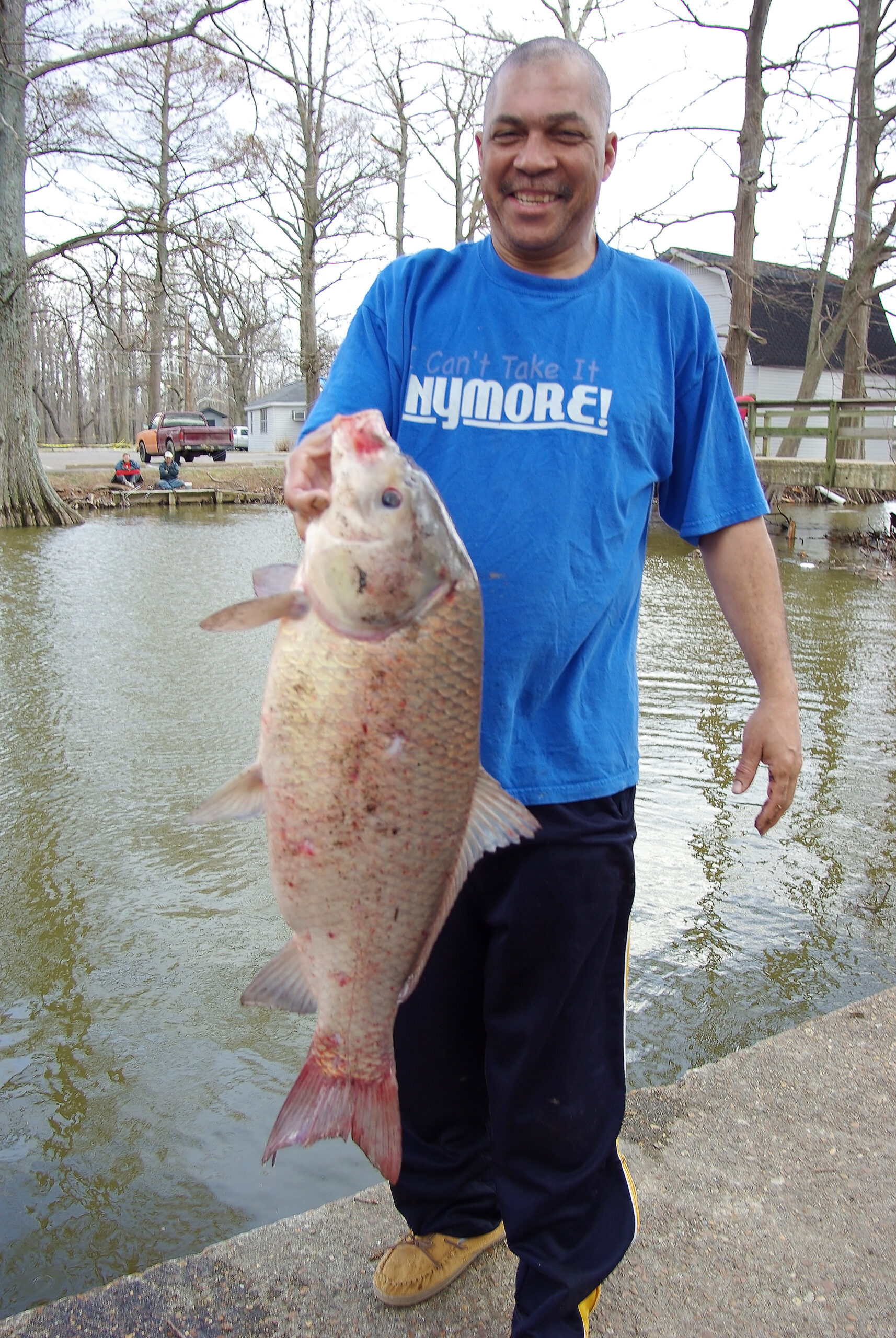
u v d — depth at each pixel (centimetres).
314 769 179
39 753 720
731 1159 273
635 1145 278
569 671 217
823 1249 245
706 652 1023
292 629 178
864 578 1516
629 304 222
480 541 210
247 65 2064
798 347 4097
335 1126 187
